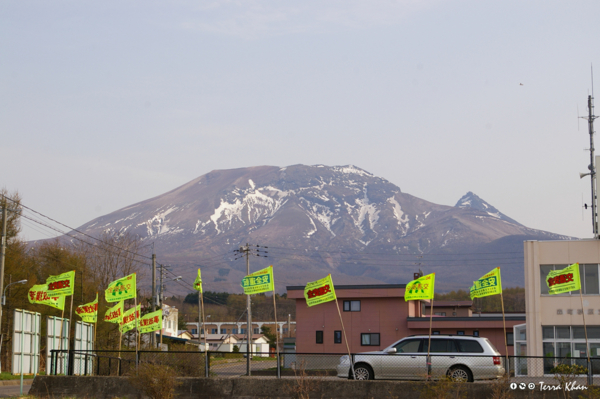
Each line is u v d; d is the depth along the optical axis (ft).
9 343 146.51
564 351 109.40
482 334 174.60
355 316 181.16
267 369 128.67
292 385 65.98
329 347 180.45
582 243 111.86
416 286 76.64
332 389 65.46
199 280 173.78
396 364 73.05
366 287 180.65
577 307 110.11
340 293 181.98
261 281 84.79
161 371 64.39
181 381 67.67
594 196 115.24
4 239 116.57
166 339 220.02
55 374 74.28
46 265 179.63
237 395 66.80
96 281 197.57
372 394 64.69
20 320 98.43
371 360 73.77
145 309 191.62
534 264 112.98
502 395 59.21
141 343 165.78
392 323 178.91
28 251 180.96
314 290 79.30
